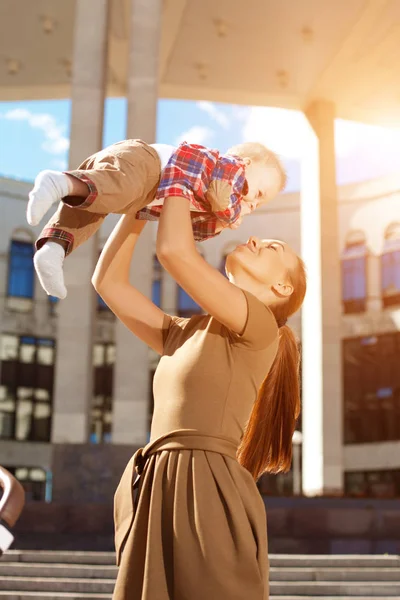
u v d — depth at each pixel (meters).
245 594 1.86
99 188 1.90
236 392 2.07
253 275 2.30
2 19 22.27
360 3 20.52
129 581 1.93
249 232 33.94
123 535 2.00
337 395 23.36
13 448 32.34
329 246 24.48
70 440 15.69
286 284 2.30
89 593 6.89
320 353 23.59
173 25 21.94
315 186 25.05
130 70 16.84
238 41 22.64
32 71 24.81
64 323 16.16
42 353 33.56
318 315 23.95
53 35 22.92
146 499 1.99
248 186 2.27
